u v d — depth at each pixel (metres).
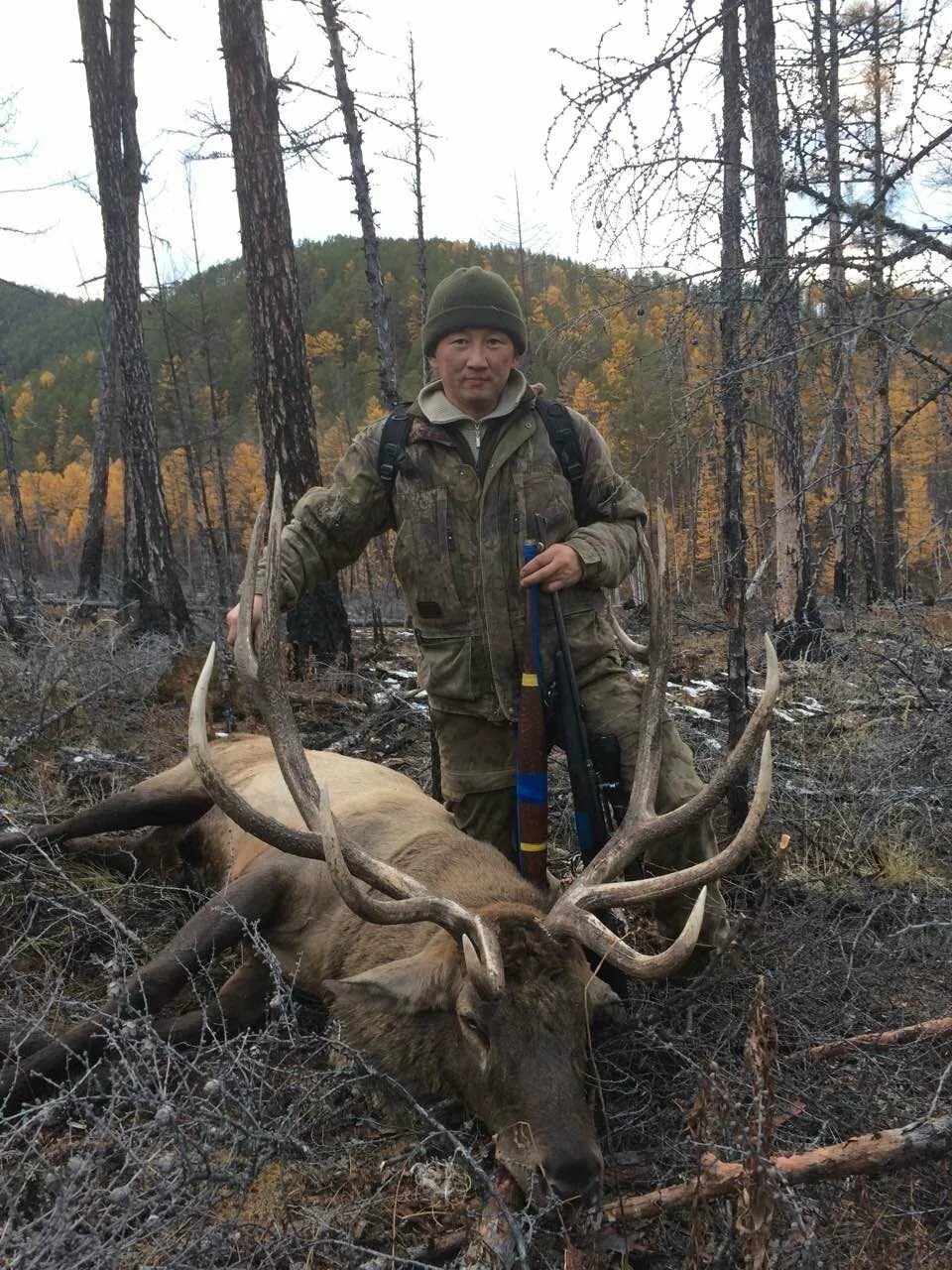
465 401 3.45
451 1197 2.66
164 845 4.72
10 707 5.59
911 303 3.59
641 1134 2.81
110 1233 2.13
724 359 4.10
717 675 8.41
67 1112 2.85
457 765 3.76
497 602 3.49
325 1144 2.84
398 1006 2.86
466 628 3.54
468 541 3.48
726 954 3.24
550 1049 2.54
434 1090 2.88
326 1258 2.40
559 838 4.96
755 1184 2.03
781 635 5.18
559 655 3.40
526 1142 2.45
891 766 5.08
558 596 3.45
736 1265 2.24
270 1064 3.13
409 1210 2.62
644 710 3.36
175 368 22.56
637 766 3.30
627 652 3.58
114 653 6.98
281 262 8.44
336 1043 2.78
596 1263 2.27
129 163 13.68
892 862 4.60
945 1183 2.50
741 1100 2.72
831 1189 2.42
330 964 3.38
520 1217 2.35
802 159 3.83
